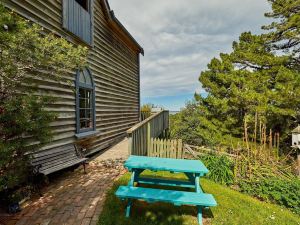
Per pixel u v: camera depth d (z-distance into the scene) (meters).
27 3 5.33
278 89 10.75
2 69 3.60
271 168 7.32
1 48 3.58
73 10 7.32
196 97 13.11
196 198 3.93
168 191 4.17
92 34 8.58
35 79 5.40
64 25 6.76
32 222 3.66
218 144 11.56
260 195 6.11
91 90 8.66
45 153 5.59
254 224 4.27
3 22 3.38
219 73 12.05
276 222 4.50
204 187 5.77
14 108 3.52
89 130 8.41
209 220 4.13
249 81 11.12
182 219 4.03
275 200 6.04
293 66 13.97
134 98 14.77
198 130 13.20
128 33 11.80
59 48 4.55
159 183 5.25
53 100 4.47
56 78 5.31
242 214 4.55
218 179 6.77
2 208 4.05
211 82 12.42
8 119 3.56
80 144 7.64
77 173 6.14
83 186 5.18
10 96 3.88
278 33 13.79
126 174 6.01
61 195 4.68
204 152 8.51
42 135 4.20
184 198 3.90
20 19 4.14
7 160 3.49
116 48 11.55
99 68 9.44
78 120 7.48
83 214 3.94
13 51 3.70
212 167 6.97
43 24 5.91
